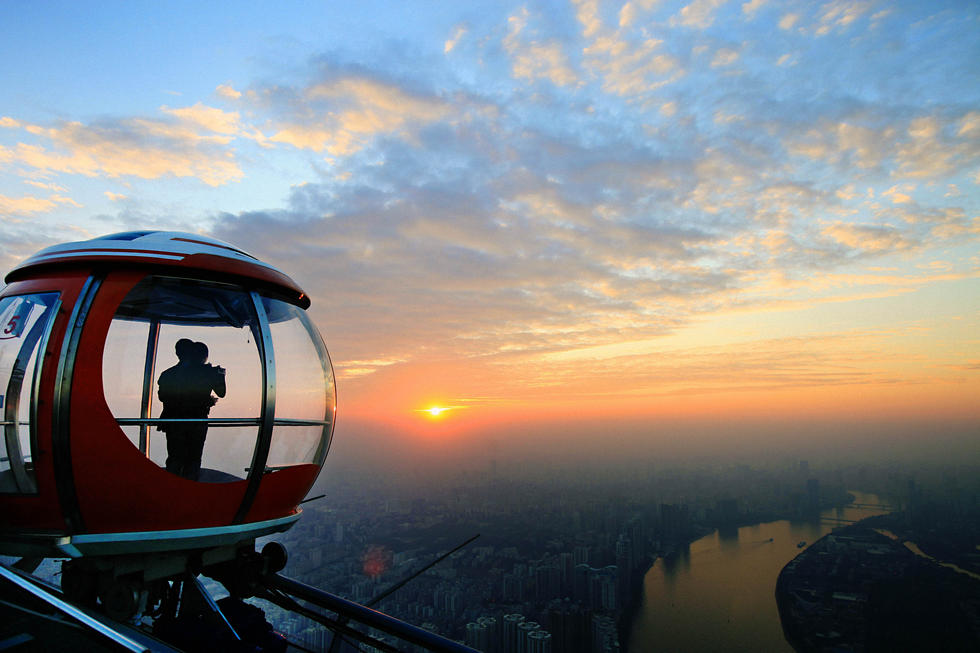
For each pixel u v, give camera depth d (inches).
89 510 133.3
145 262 139.9
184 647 138.0
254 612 157.0
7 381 135.8
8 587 124.3
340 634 162.1
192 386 152.0
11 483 134.6
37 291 140.2
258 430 151.7
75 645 127.1
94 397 132.3
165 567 148.6
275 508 161.9
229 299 155.9
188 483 141.8
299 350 170.7
